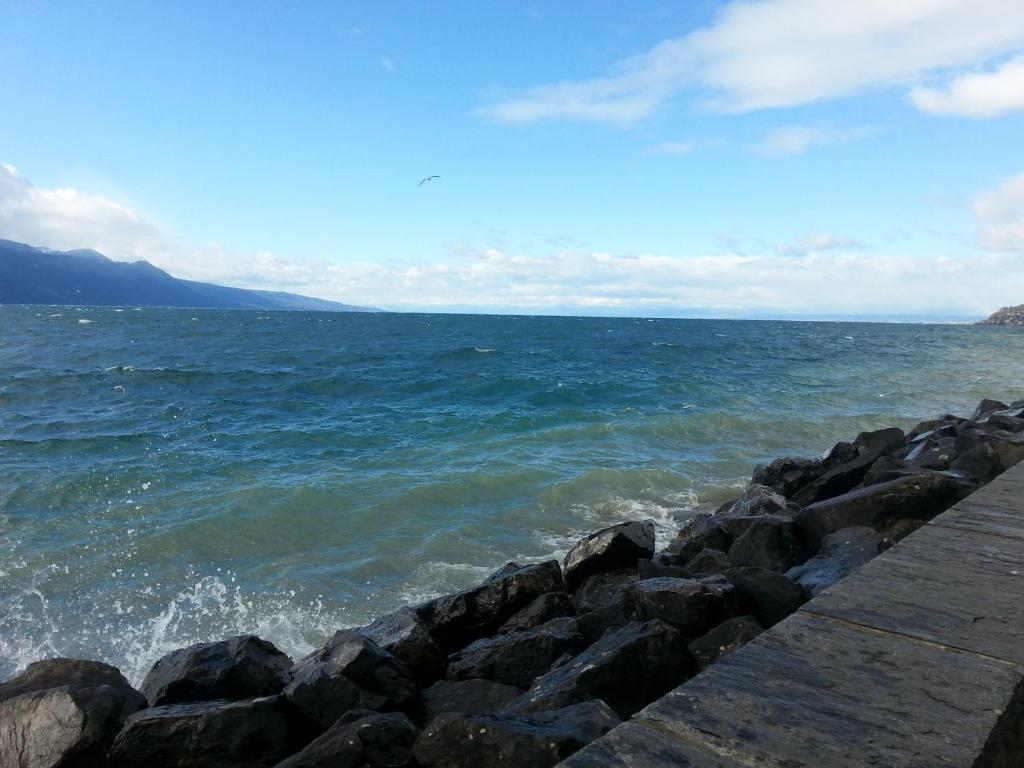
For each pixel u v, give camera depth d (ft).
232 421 61.87
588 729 11.31
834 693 7.78
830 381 99.40
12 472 42.75
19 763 13.60
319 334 200.03
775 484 37.32
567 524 35.06
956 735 6.91
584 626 18.74
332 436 55.11
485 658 18.10
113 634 23.98
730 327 375.04
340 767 12.00
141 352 131.54
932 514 23.39
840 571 20.47
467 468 44.78
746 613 18.54
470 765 11.38
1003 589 11.18
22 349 133.28
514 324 332.80
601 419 63.62
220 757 13.75
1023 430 35.29
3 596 26.43
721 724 7.12
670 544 30.50
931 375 110.83
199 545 31.50
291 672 16.58
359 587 27.43
